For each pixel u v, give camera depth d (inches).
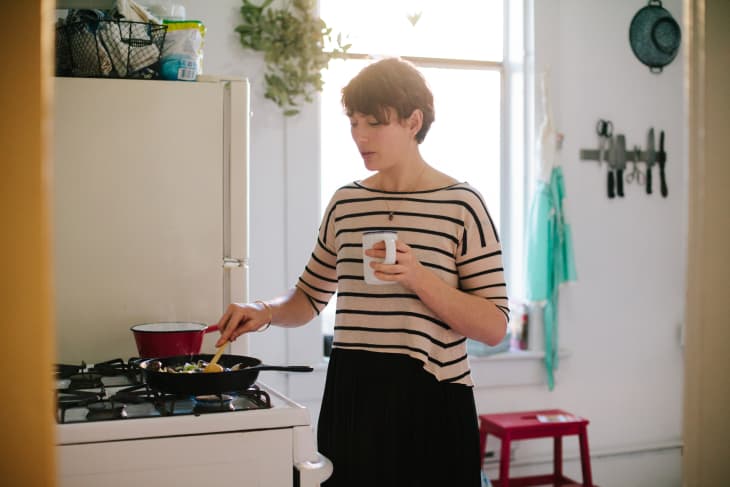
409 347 55.1
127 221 70.0
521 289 128.0
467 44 127.4
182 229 71.1
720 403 33.0
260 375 110.3
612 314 131.0
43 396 27.5
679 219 135.0
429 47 125.6
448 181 59.2
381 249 51.9
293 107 112.0
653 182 133.4
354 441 55.6
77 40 69.2
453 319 54.2
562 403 127.8
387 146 57.0
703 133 32.8
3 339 27.3
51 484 27.6
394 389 54.8
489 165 129.8
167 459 42.3
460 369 57.0
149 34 70.2
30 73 27.1
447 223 56.9
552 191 122.1
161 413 44.1
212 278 71.6
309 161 112.3
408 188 59.0
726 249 33.1
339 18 120.3
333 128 119.5
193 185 71.3
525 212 126.5
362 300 57.6
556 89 126.1
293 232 111.8
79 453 40.8
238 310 60.1
